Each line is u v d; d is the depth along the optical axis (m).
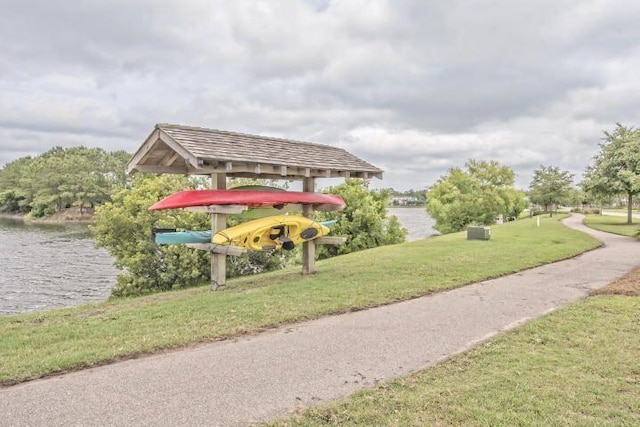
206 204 9.98
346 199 27.59
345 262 14.03
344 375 5.00
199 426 3.88
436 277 10.85
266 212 11.40
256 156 10.15
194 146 9.28
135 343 5.95
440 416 4.00
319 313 7.59
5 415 4.04
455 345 6.00
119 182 106.62
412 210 144.25
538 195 56.09
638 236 22.64
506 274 11.66
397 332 6.60
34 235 60.31
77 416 4.03
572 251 16.56
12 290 26.19
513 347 5.83
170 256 19.02
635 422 3.89
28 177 108.62
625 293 9.13
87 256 40.09
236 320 7.09
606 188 32.59
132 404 4.28
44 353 5.61
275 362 5.39
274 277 11.52
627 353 5.56
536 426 3.82
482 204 46.03
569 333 6.39
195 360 5.46
